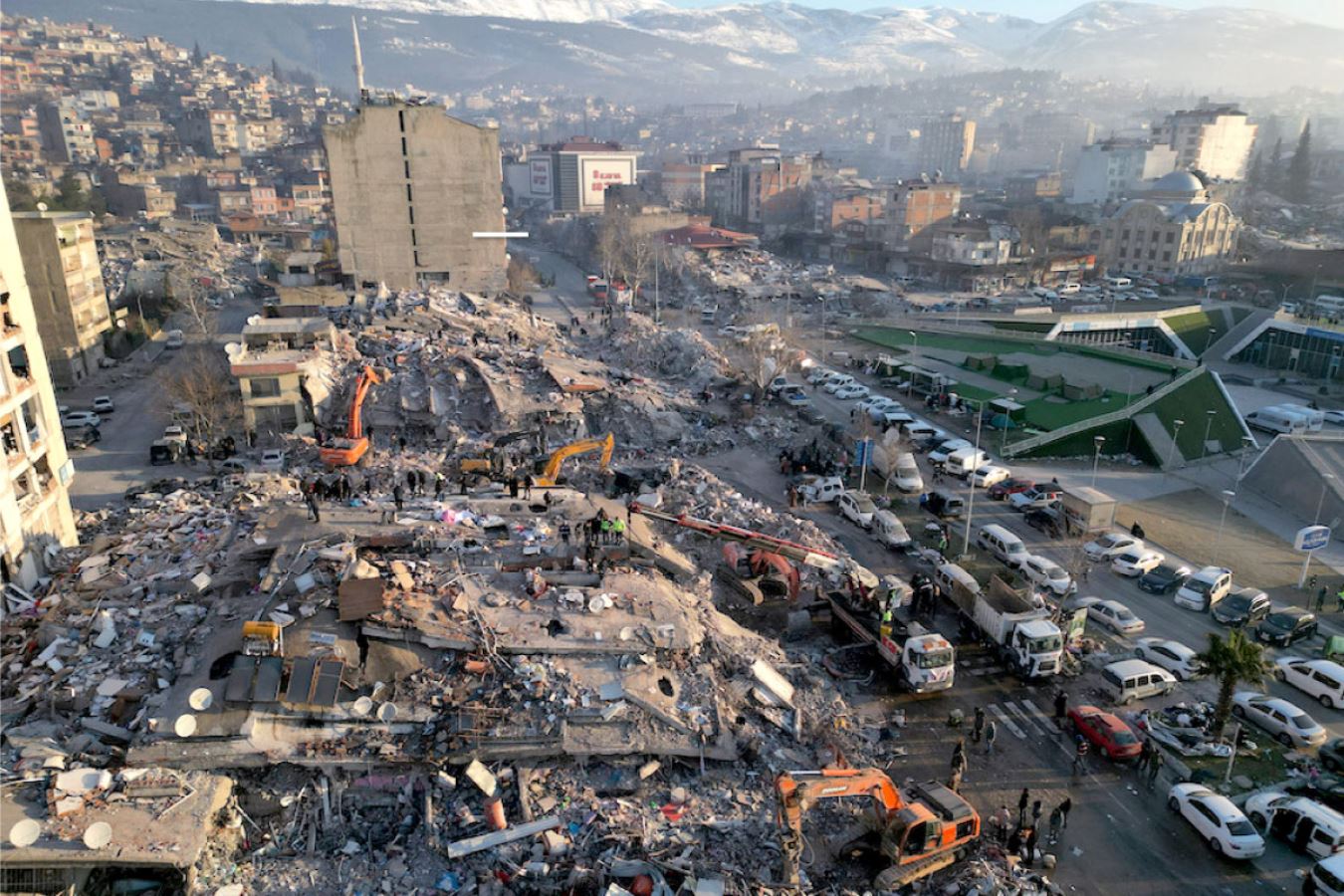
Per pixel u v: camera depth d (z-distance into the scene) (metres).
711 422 76.56
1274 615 46.16
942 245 168.00
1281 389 107.12
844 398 89.31
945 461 69.31
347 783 29.91
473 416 71.69
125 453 70.44
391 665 32.72
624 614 36.50
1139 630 46.25
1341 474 64.12
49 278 88.12
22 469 44.19
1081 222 199.88
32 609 39.69
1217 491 69.44
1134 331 122.69
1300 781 34.81
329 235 170.62
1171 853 30.98
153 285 120.81
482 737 30.66
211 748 29.44
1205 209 162.88
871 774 28.77
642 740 31.47
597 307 140.25
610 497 57.75
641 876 26.86
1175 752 36.41
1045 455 75.94
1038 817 32.31
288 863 27.80
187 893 25.84
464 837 28.31
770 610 46.19
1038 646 40.28
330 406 72.38
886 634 40.62
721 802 30.41
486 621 34.97
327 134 119.19
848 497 59.75
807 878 28.11
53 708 31.77
